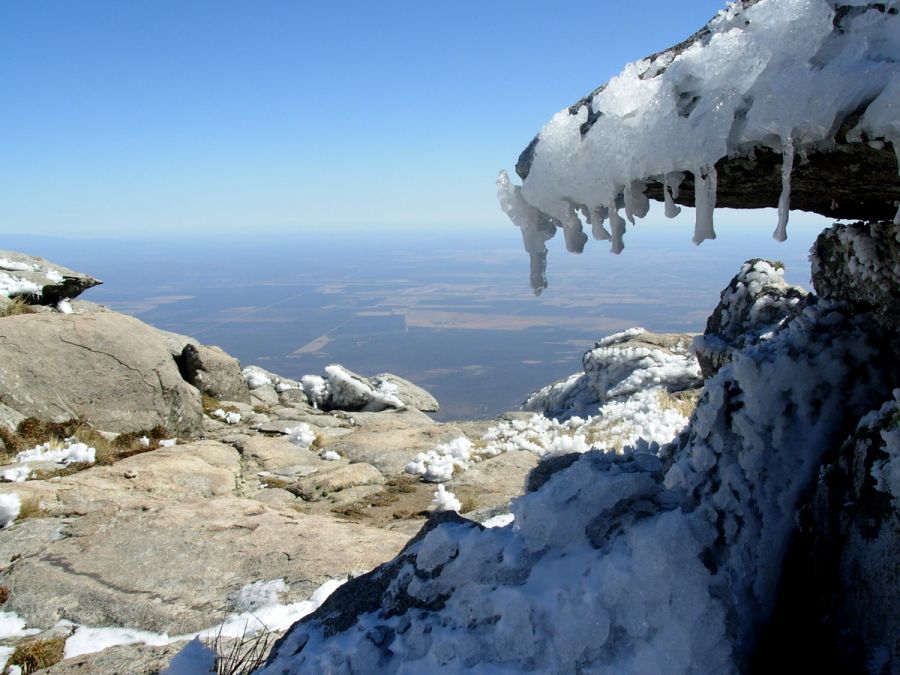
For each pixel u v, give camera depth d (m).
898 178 2.24
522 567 2.93
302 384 20.86
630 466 3.28
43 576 6.38
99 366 13.66
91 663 4.73
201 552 6.77
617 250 2.59
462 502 10.23
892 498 2.41
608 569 2.64
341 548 6.86
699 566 2.62
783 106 1.97
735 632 2.58
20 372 12.80
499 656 2.72
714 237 2.21
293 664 3.11
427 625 2.94
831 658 2.57
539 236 2.93
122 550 6.88
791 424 2.99
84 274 19.33
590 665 2.58
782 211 2.04
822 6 1.96
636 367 17.50
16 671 5.05
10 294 17.00
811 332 3.20
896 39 1.85
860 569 2.51
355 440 14.18
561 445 11.95
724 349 8.02
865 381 3.12
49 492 8.84
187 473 10.73
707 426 2.97
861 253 3.17
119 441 12.94
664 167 2.30
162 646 4.92
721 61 2.14
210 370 18.14
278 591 6.00
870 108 1.82
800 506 2.95
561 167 2.64
